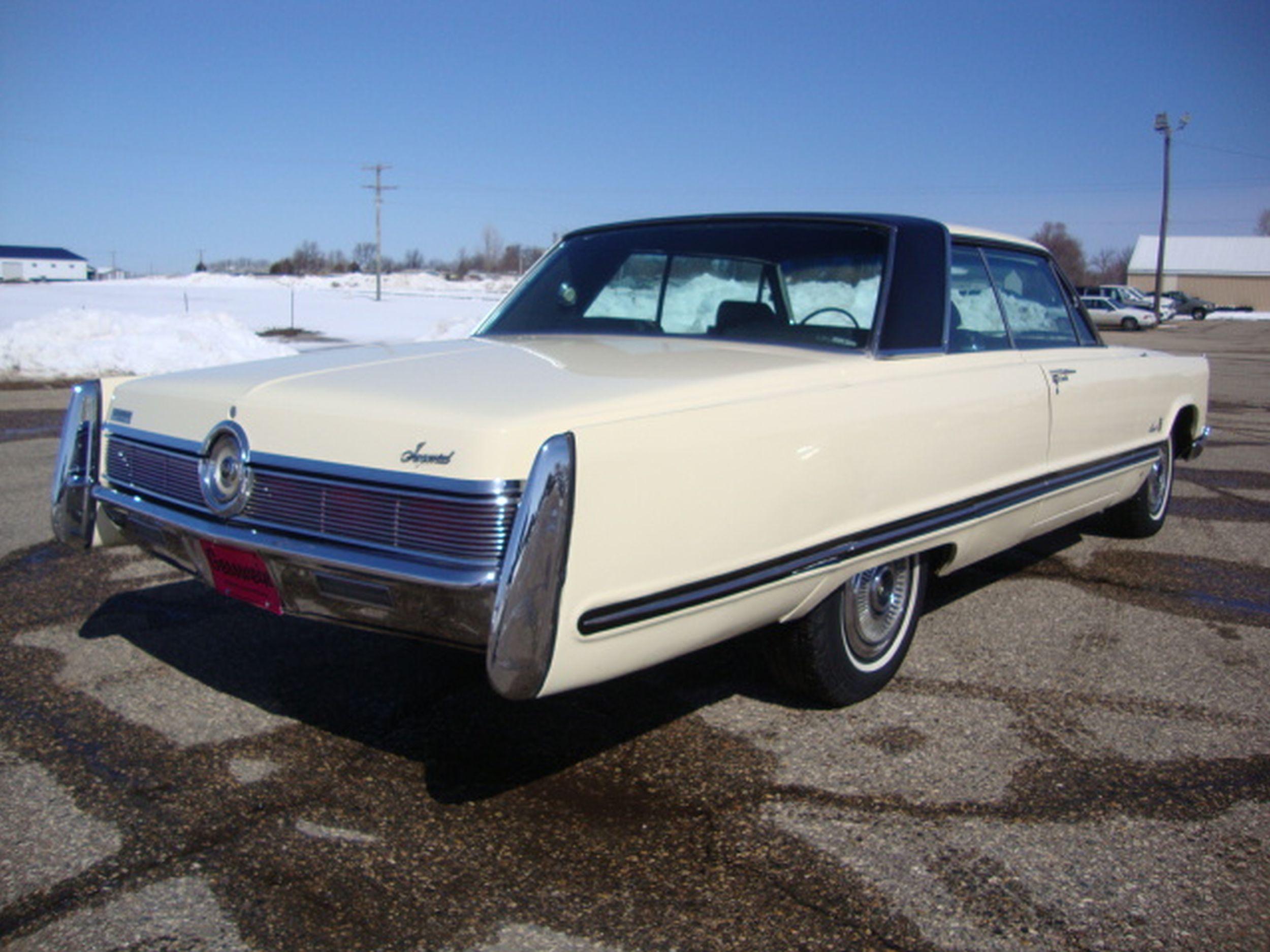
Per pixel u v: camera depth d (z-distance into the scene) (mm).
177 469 3062
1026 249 4523
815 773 3084
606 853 2639
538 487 2309
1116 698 3691
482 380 2830
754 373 2992
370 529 2561
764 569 2850
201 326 16469
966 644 4215
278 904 2406
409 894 2453
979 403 3641
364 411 2645
